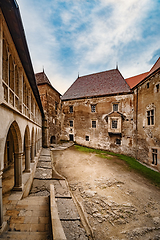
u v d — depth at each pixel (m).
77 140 22.52
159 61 13.16
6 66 3.69
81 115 22.11
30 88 7.48
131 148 16.81
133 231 4.77
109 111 19.14
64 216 5.16
